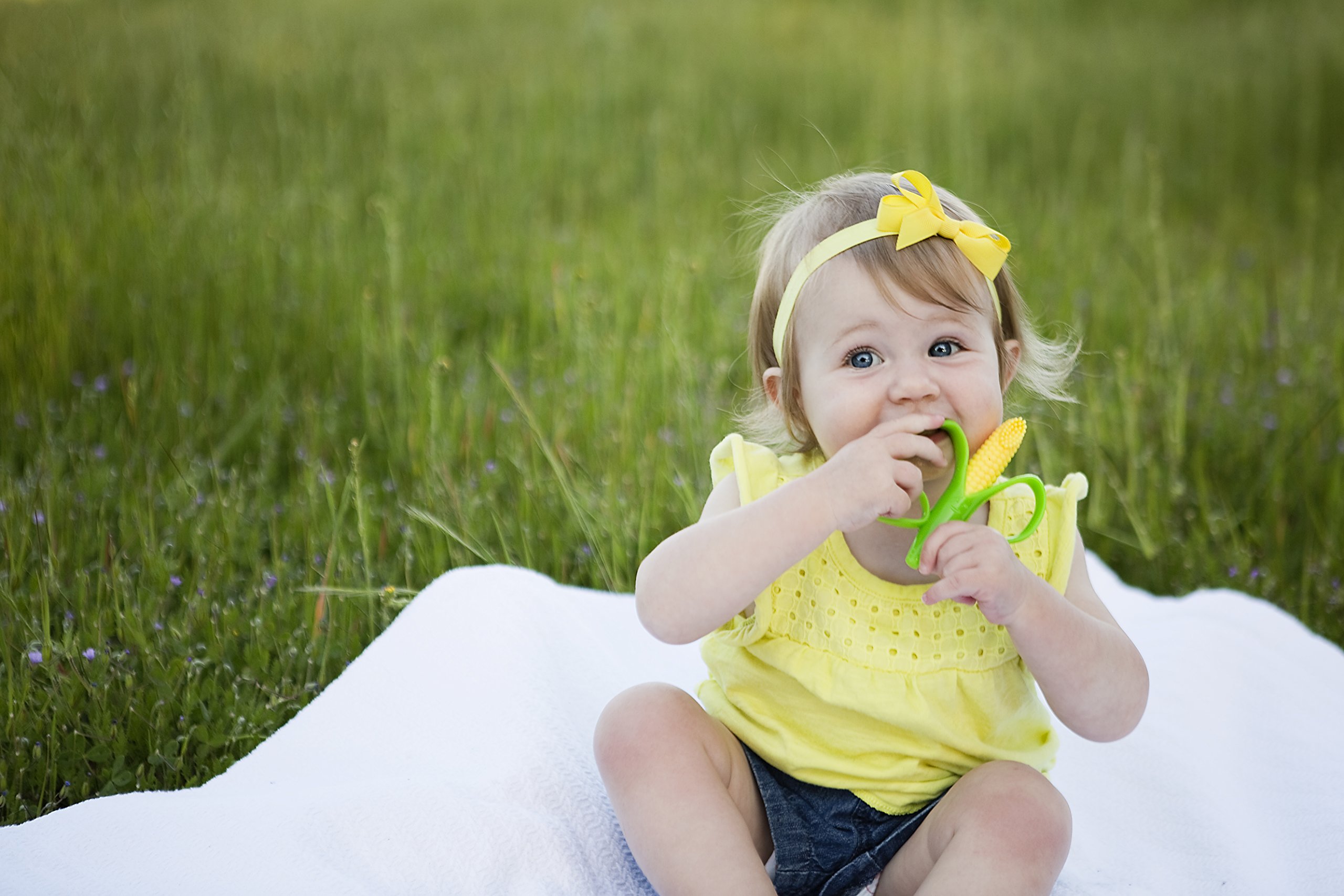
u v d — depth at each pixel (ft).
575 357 11.35
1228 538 9.68
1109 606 8.32
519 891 4.88
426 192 15.21
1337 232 16.75
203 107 17.04
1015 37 26.32
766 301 5.68
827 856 5.21
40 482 8.41
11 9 21.48
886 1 29.32
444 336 11.59
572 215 15.53
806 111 20.42
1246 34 26.55
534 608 6.86
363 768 5.73
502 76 20.81
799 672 5.23
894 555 5.24
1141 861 5.73
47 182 13.30
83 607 7.21
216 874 4.77
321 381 11.07
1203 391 11.28
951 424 4.83
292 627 7.57
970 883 4.58
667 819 4.79
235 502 8.70
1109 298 13.44
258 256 12.51
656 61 22.58
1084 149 19.30
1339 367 11.62
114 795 5.50
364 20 24.23
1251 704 7.04
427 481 8.96
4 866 4.78
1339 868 5.61
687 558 4.90
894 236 5.15
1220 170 19.63
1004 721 5.30
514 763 5.49
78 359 10.74
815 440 5.46
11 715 6.25
